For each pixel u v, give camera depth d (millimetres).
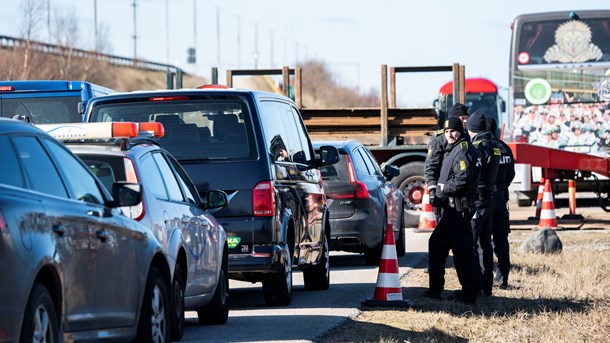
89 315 18891
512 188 90688
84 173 20188
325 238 37469
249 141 31109
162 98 31500
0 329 15820
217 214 30750
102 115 31641
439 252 34656
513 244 53438
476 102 128500
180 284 25094
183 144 31188
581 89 74625
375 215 44906
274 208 30812
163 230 24031
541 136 75062
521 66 75188
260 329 28219
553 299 35156
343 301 34312
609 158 64562
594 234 58594
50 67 166875
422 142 72000
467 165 33375
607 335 28312
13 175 17156
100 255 19344
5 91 52844
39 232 16953
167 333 23078
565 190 70938
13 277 16062
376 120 67938
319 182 37500
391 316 30953
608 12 74062
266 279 32156
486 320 30594
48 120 52938
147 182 24344
